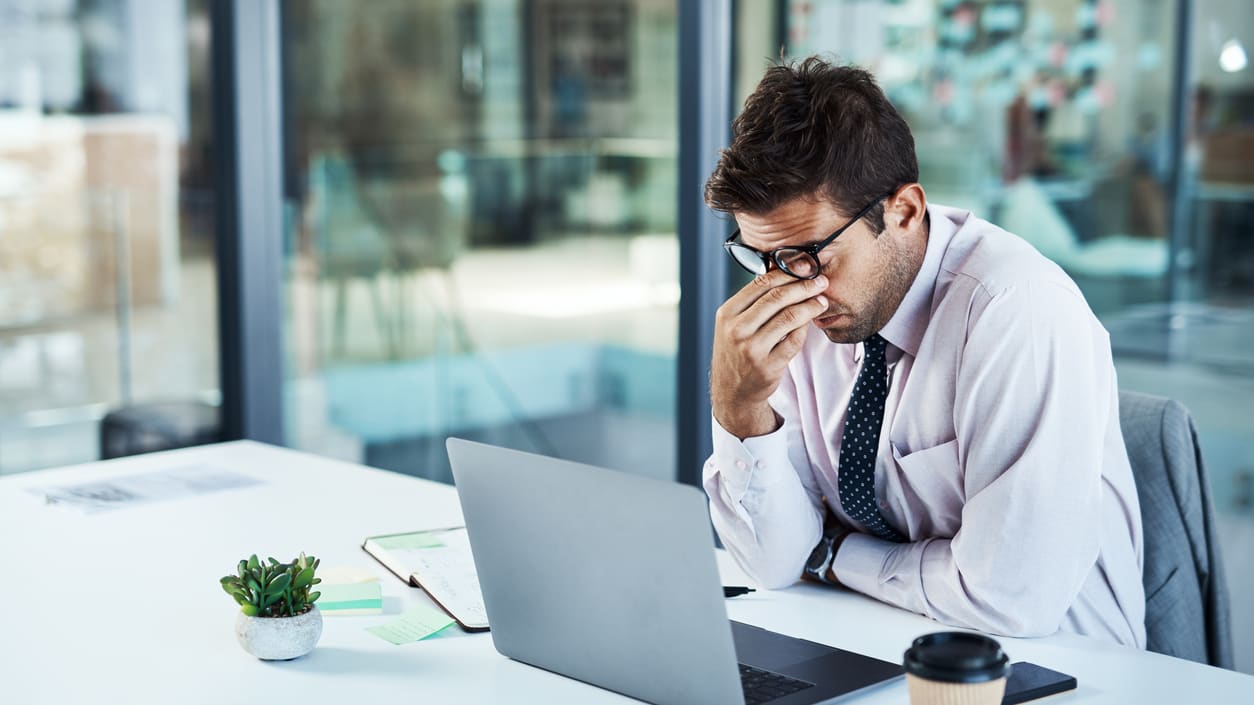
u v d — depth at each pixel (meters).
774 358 1.53
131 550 1.81
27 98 4.46
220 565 1.74
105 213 4.60
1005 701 1.25
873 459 1.63
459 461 1.38
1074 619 1.59
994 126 3.60
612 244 6.60
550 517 1.31
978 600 1.47
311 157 6.61
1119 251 3.41
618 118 6.84
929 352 1.58
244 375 3.64
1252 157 3.18
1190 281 3.31
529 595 1.36
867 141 1.45
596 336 6.45
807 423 1.71
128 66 4.63
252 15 3.51
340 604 1.56
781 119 1.46
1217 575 1.75
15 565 1.74
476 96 7.19
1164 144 3.30
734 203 1.48
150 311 4.68
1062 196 3.50
